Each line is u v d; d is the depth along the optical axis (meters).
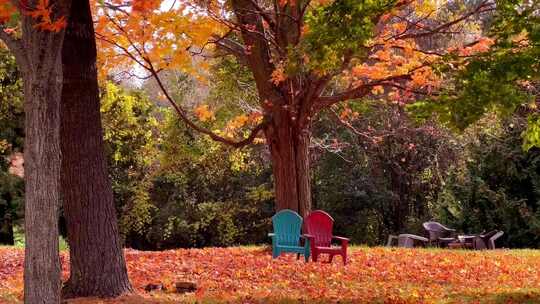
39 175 6.36
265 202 28.38
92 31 8.80
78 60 8.63
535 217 21.45
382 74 14.41
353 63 13.17
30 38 6.35
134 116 26.39
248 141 14.71
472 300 8.79
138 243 29.28
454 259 13.91
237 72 19.53
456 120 9.32
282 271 11.65
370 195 27.31
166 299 8.72
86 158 8.71
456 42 17.94
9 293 9.54
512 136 22.11
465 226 23.27
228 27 13.59
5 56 23.03
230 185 28.55
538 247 21.78
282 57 13.10
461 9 15.80
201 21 11.20
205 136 23.19
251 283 10.40
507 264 13.17
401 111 24.59
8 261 13.66
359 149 26.34
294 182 14.77
